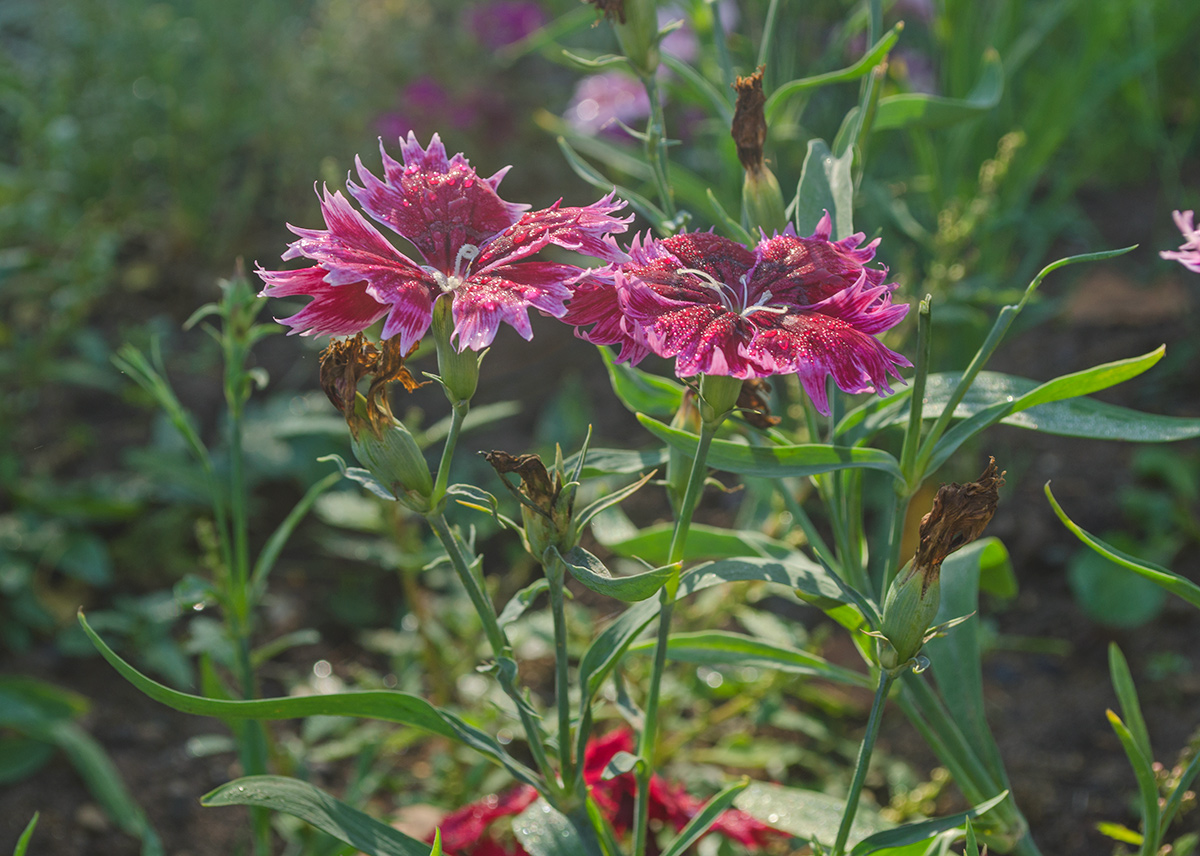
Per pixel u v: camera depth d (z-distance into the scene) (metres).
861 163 0.35
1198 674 0.49
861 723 0.49
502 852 0.36
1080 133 0.80
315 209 0.80
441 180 0.29
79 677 0.51
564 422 0.64
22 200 0.73
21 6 1.02
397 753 0.48
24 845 0.30
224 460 0.60
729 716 0.43
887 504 0.54
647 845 0.37
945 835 0.31
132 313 0.75
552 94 0.95
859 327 0.28
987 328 0.57
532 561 0.56
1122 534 0.54
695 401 0.31
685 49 0.70
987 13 0.66
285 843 0.44
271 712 0.30
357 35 0.87
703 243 0.29
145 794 0.45
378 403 0.29
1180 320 0.66
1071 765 0.46
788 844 0.40
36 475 0.60
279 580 0.58
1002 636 0.52
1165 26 0.78
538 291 0.28
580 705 0.32
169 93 0.81
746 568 0.31
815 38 0.68
